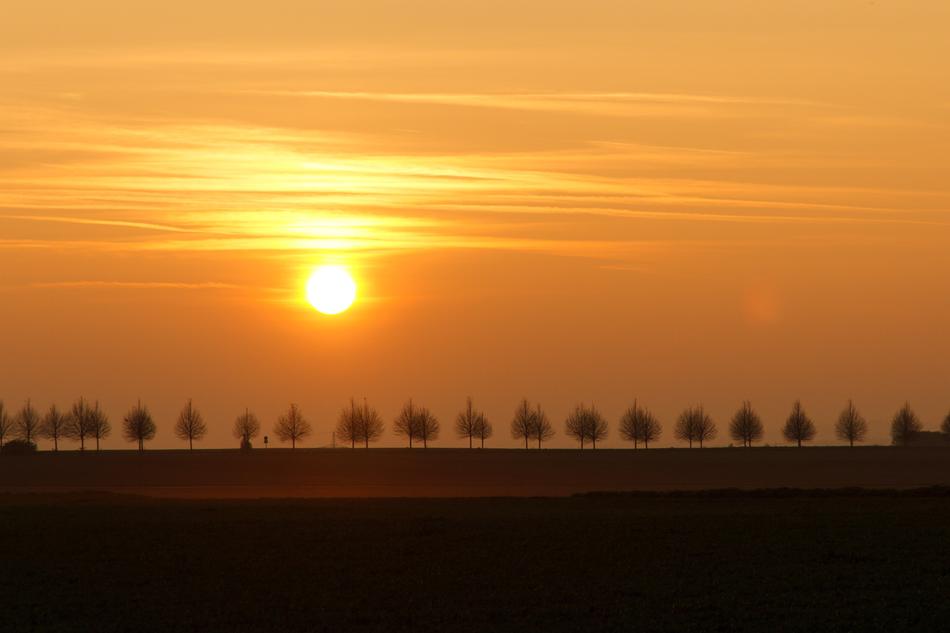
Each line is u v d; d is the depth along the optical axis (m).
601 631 79.69
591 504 154.38
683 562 103.19
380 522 129.62
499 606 86.94
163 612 85.94
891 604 86.75
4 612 86.25
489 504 156.88
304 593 91.94
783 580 95.19
